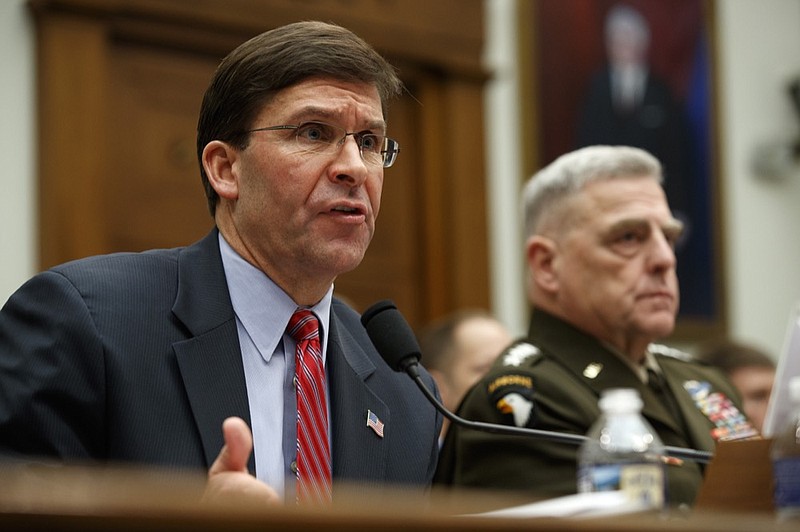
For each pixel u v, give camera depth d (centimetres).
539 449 552
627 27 1377
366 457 456
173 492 195
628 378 601
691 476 575
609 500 274
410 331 452
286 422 446
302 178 449
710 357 937
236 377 437
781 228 1474
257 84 458
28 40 1020
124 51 1080
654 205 624
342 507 200
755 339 1429
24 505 186
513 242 1273
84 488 196
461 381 801
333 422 455
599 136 1342
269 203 452
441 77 1250
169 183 1095
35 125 1013
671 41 1412
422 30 1227
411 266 1228
